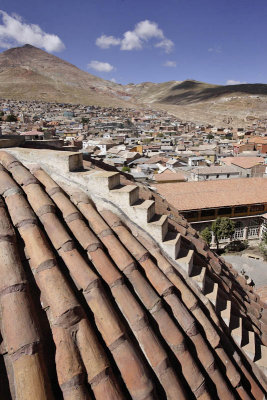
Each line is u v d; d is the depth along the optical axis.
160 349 3.38
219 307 5.02
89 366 2.85
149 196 7.57
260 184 40.34
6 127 127.06
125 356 3.09
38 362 2.69
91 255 3.93
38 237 3.68
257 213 38.41
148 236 4.89
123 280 3.81
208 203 36.62
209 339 4.05
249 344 4.75
